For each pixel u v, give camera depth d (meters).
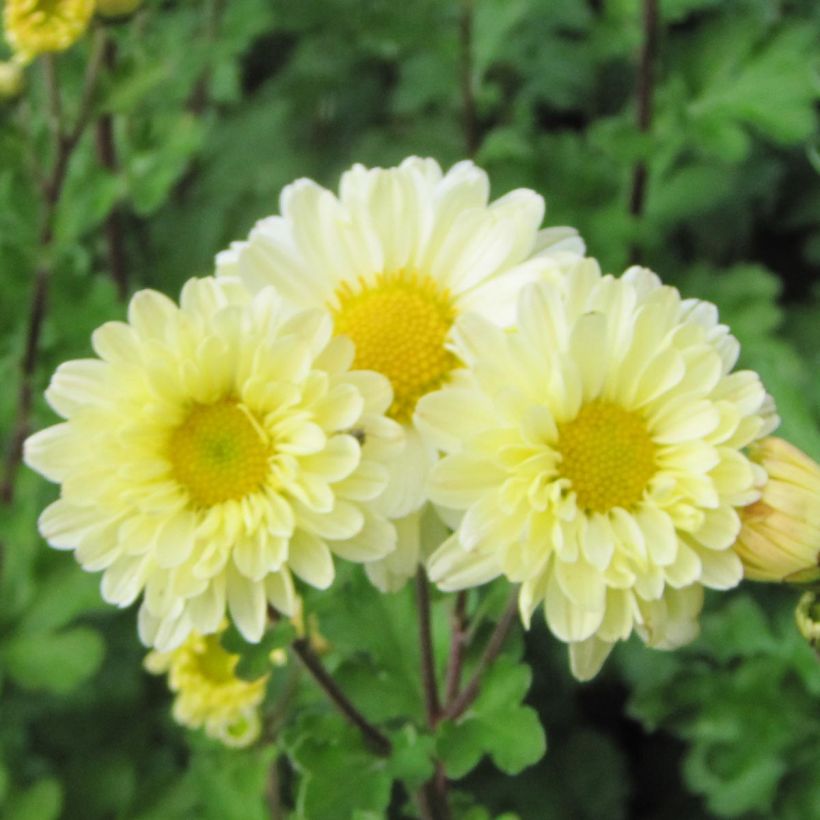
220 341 0.33
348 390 0.33
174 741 0.51
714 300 0.53
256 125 0.64
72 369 0.33
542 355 0.33
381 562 0.34
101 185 0.50
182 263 0.59
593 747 0.51
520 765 0.37
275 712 0.43
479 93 0.59
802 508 0.33
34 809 0.49
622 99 0.62
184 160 0.50
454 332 0.33
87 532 0.33
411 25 0.55
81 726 0.51
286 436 0.33
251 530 0.33
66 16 0.46
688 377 0.33
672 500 0.33
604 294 0.33
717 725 0.45
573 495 0.33
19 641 0.49
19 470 0.51
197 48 0.57
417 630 0.40
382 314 0.34
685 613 0.34
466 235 0.34
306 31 0.63
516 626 0.39
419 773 0.37
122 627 0.53
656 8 0.51
